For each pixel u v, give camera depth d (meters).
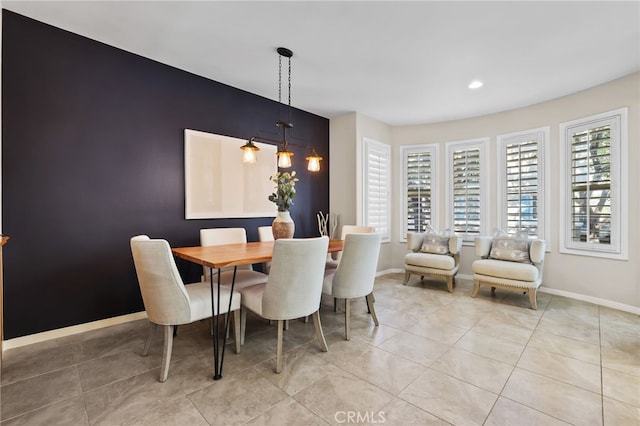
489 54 2.77
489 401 1.70
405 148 5.12
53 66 2.46
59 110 2.50
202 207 3.32
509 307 3.32
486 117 4.49
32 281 2.40
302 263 2.03
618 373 1.99
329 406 1.66
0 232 2.21
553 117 3.84
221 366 1.96
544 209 3.92
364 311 3.21
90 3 2.16
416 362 2.14
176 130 3.16
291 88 3.62
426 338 2.54
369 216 4.69
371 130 4.75
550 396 1.75
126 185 2.84
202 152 3.32
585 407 1.65
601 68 3.01
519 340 2.49
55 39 2.47
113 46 2.75
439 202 4.91
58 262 2.51
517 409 1.64
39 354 2.22
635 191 3.12
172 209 3.13
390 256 5.16
